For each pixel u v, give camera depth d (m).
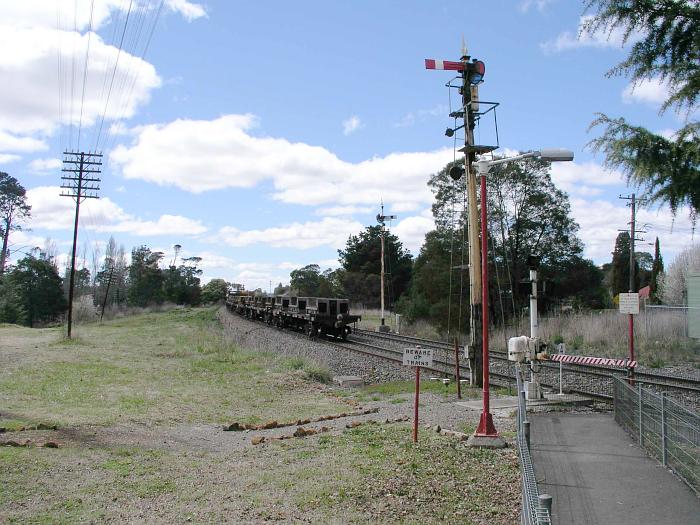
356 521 6.21
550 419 11.28
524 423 7.00
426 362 9.44
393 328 42.72
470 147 15.24
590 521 5.95
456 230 37.50
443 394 15.08
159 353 25.95
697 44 4.31
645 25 4.48
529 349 13.17
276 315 43.66
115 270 94.88
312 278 88.06
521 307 37.28
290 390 16.83
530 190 37.81
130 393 15.34
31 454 8.85
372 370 20.61
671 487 6.98
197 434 11.19
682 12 4.36
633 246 35.50
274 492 7.20
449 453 8.59
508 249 38.34
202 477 7.97
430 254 38.03
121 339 34.62
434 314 35.62
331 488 7.18
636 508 6.30
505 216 38.06
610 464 8.00
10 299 61.44
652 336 25.48
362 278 70.06
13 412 12.39
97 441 10.12
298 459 8.68
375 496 6.86
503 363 21.73
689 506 6.34
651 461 8.16
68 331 34.50
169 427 11.75
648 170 4.37
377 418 12.19
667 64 4.53
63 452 9.13
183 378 18.41
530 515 3.86
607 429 10.27
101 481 7.73
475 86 14.73
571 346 25.98
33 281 67.44
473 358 16.03
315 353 25.64
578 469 7.79
